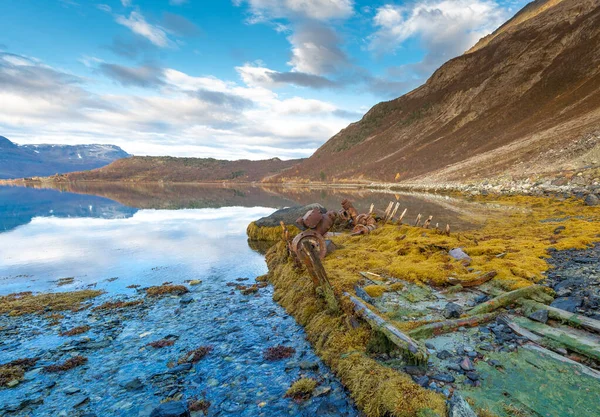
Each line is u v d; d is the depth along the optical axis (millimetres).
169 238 25469
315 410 5648
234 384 6676
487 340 6363
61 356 8125
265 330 9281
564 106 109625
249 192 101562
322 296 9594
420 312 7734
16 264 18391
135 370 7383
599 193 27219
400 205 38344
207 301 12055
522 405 4520
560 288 8227
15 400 6359
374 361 6230
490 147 112312
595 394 4539
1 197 76438
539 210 26016
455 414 4309
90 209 49156
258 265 17453
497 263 10336
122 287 14180
